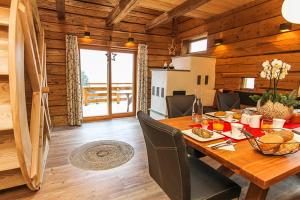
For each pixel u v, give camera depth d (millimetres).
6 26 1530
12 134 1590
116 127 4262
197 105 1976
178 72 3941
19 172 1842
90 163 2568
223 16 3951
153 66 5289
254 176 907
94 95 5340
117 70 5027
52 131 3918
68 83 4219
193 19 4797
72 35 4113
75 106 4324
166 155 1092
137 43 4973
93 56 4629
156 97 4312
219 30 4086
